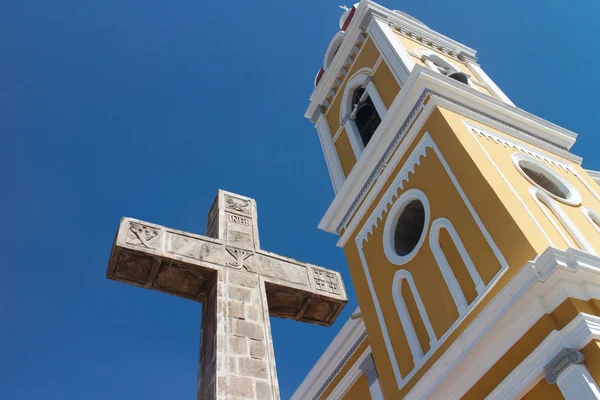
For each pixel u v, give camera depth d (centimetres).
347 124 1602
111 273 686
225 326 624
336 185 1538
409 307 1093
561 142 1359
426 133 1200
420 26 1717
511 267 878
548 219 965
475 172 1039
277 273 743
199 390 616
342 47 1723
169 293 719
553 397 730
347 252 1344
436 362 912
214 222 802
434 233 1070
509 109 1309
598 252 962
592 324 720
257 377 589
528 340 784
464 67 1688
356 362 1355
